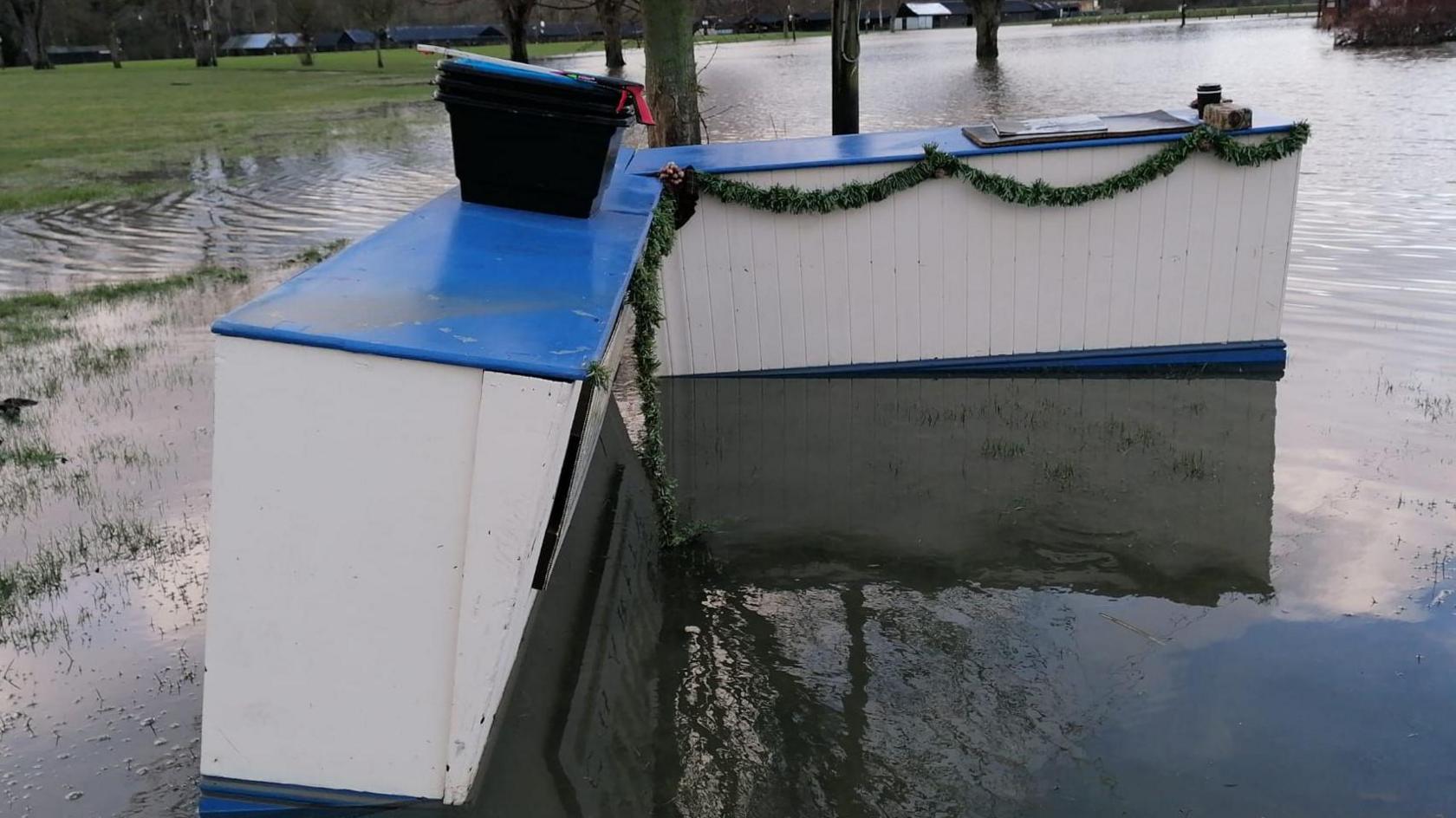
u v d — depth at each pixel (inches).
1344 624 200.4
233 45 3614.7
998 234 330.0
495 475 140.5
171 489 267.1
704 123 450.3
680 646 202.2
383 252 185.3
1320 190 581.9
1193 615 206.5
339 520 143.5
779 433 303.3
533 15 2748.5
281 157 923.4
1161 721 176.1
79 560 232.7
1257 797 158.4
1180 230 328.5
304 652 148.4
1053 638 201.3
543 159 217.8
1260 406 306.3
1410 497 248.4
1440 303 383.6
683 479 276.4
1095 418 305.1
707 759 169.9
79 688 188.1
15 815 156.8
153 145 1045.2
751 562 234.2
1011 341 340.2
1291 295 401.7
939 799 160.6
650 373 237.0
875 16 4047.7
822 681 190.2
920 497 262.1
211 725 151.0
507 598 145.4
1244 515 244.8
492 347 139.8
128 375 352.2
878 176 323.3
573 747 172.1
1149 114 353.4
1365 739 169.6
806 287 334.6
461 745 151.9
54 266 530.6
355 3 2517.2
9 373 354.6
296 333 137.9
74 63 3262.8
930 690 186.9
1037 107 1078.4
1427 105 928.3
